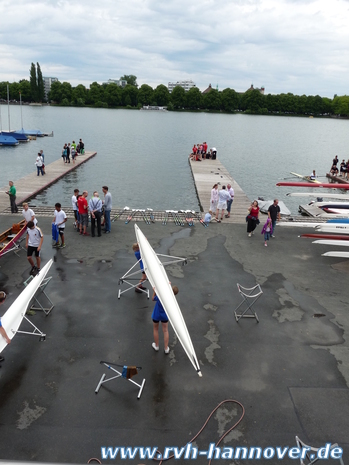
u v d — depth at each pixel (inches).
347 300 420.5
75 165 1386.6
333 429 248.1
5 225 629.6
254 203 608.1
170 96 7362.2
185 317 371.2
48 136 2458.2
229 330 352.5
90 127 3275.1
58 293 407.2
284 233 651.5
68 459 220.5
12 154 1699.1
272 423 250.8
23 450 224.8
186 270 481.7
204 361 307.7
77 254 518.0
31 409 254.1
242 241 602.5
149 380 284.4
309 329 359.9
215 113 7406.5
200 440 236.5
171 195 1098.1
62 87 7012.8
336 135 3865.7
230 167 1716.3
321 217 759.1
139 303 394.3
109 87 7219.5
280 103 7583.7
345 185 589.0
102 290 418.3
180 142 2508.6
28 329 341.7
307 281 465.4
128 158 1723.7
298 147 2687.0
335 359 317.1
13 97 6815.9
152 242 579.2
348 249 577.6
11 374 284.8
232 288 437.7
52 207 755.4
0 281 430.3
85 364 299.1
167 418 251.3
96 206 573.0
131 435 237.9
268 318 375.9
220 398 270.1
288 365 307.3
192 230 647.1
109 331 343.6
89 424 244.2
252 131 3823.8
